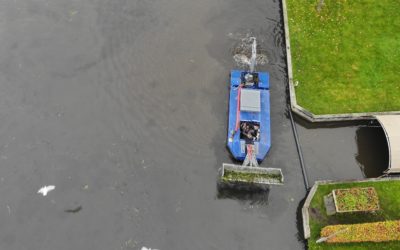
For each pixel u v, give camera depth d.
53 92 32.62
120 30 35.84
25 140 30.55
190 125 31.36
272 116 31.94
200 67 34.03
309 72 33.12
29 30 35.72
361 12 36.12
